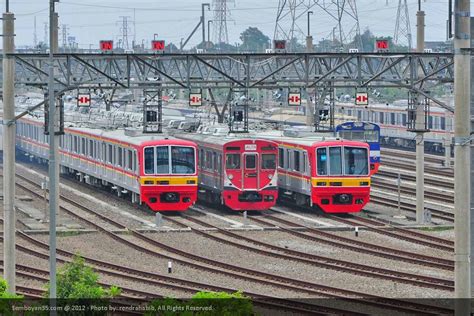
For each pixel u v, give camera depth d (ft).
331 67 255.29
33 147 455.22
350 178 302.45
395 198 350.23
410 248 250.37
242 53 229.04
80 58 225.35
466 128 145.28
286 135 331.57
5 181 191.52
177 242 259.60
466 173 145.79
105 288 201.98
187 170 305.12
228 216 306.55
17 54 217.97
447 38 149.48
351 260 233.96
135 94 453.17
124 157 325.21
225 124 343.26
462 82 144.15
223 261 233.35
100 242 260.01
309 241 261.85
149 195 304.50
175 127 370.32
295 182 317.22
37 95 497.87
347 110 590.96
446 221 294.46
